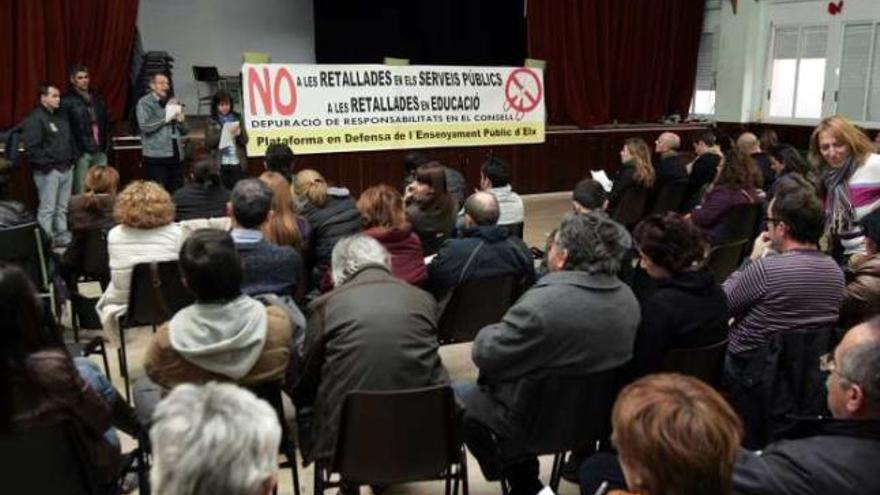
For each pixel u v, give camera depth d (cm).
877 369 134
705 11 1013
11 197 631
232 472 102
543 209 817
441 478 210
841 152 324
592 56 928
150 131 614
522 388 208
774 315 232
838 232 328
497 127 814
